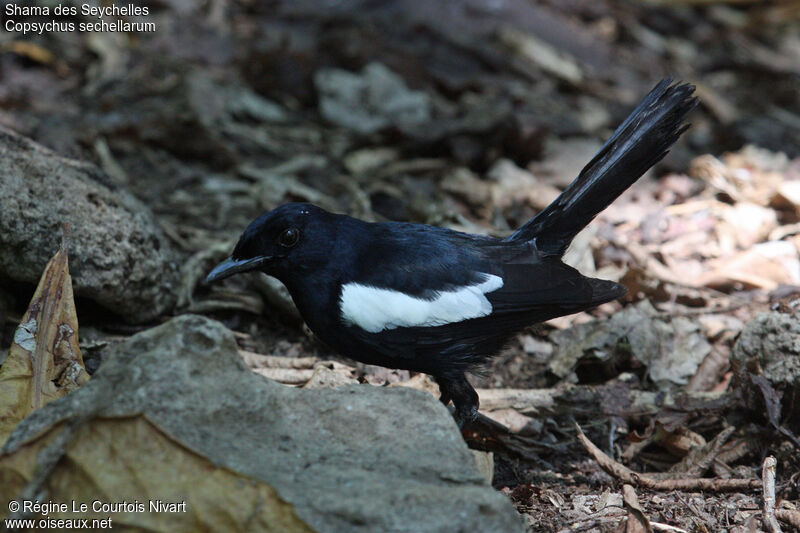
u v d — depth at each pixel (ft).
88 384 19.43
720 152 49.19
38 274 27.68
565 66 56.08
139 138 44.32
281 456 18.95
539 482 26.45
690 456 26.86
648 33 63.16
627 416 29.09
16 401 22.53
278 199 41.39
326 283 25.71
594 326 32.32
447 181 42.98
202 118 45.96
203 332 19.90
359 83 50.60
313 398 20.22
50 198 28.09
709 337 32.78
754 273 36.11
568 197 27.55
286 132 47.91
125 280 29.48
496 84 52.60
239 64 51.78
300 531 17.42
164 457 18.42
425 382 29.73
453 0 60.03
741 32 65.72
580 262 35.91
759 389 27.25
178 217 39.14
